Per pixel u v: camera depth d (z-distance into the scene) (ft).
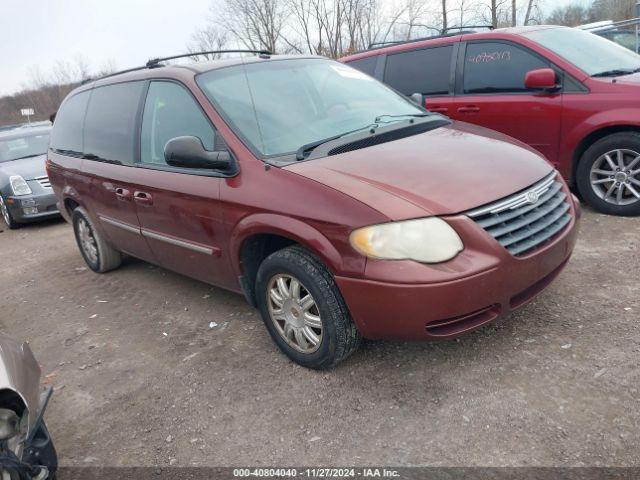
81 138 17.81
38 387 8.60
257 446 9.40
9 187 29.32
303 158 11.19
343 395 10.31
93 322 15.57
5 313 17.65
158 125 14.08
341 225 9.57
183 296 16.29
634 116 16.33
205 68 13.65
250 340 12.89
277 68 14.01
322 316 10.34
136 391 11.63
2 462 7.09
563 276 13.67
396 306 9.21
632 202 16.94
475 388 9.90
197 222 12.56
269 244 11.82
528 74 17.90
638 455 8.01
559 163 18.26
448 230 9.20
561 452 8.25
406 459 8.60
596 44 19.61
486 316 9.72
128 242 16.25
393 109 13.84
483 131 12.99
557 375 9.91
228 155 11.76
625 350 10.30
